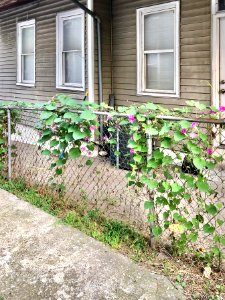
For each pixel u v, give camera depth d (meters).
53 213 3.91
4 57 10.78
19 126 5.09
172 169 2.96
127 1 7.19
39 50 9.27
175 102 6.59
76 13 7.98
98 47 7.38
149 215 3.07
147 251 3.09
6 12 10.46
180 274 2.75
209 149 2.80
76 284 2.62
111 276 2.71
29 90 9.81
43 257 2.98
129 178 3.16
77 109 3.50
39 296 2.49
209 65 6.00
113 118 3.26
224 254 2.99
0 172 5.02
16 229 3.47
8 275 2.73
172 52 6.62
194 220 2.93
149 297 2.46
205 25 5.99
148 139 3.01
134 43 7.16
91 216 3.73
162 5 6.58
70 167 5.42
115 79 7.66
